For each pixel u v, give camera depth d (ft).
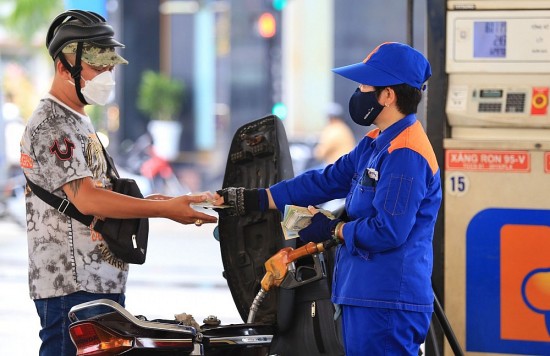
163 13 147.33
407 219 29.32
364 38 134.41
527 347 37.86
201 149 146.92
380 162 30.19
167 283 76.48
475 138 38.19
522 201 37.60
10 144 122.11
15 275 79.97
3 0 139.74
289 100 137.69
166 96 145.28
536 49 37.24
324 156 114.21
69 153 31.89
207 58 146.20
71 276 32.19
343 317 30.94
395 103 30.55
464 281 38.06
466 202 37.91
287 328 33.50
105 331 29.30
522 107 37.37
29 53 153.69
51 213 32.30
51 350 32.50
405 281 29.89
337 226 30.73
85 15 32.71
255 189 33.78
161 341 29.76
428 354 38.09
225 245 36.27
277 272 31.94
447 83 38.04
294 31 136.46
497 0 37.45
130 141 149.18
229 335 32.48
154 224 117.50
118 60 32.65
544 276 37.60
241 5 137.69
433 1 37.78
